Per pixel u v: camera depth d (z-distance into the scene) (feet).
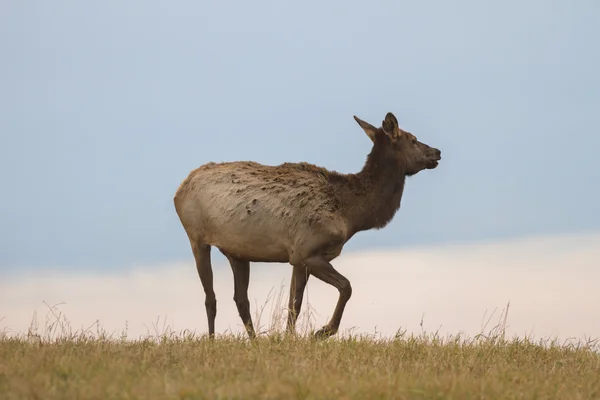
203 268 136.77
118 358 93.61
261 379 82.12
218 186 134.00
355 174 136.46
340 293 128.06
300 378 81.05
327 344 109.29
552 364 108.47
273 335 115.44
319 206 130.21
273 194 130.62
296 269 134.10
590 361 112.57
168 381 80.23
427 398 77.25
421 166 140.15
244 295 137.49
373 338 116.47
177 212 140.36
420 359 103.04
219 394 74.69
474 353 108.88
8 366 86.89
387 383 80.02
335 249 132.36
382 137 138.10
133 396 73.67
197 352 100.68
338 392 76.33
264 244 130.93
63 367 85.56
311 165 135.13
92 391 75.10
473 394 79.92
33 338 110.22
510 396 80.69
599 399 84.53
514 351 114.52
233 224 131.23
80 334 111.24
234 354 99.30
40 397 73.97
